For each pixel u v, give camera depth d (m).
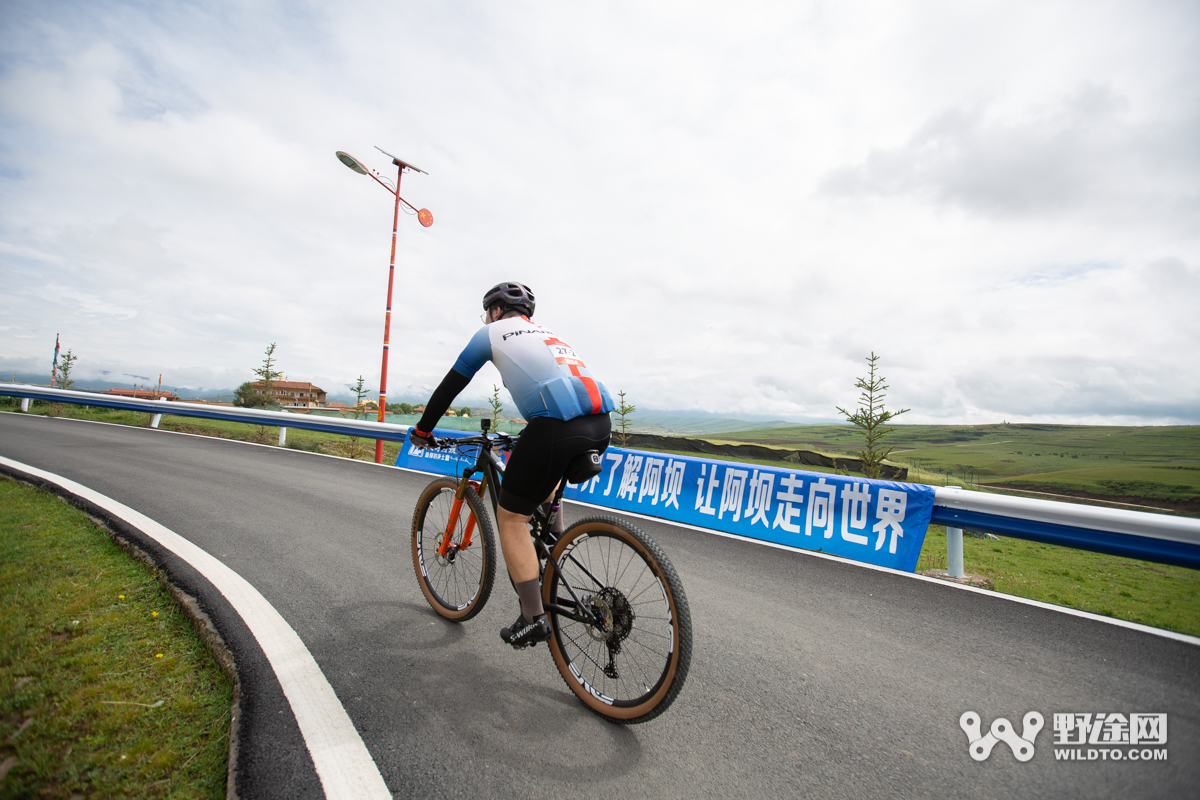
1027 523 3.81
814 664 2.61
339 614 2.89
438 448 2.69
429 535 3.12
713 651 2.72
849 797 1.67
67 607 2.71
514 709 2.11
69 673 2.13
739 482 5.45
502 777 1.71
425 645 2.60
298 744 1.80
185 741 1.79
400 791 1.62
